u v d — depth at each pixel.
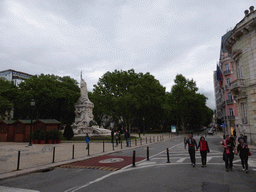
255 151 16.41
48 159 12.38
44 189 6.64
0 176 8.16
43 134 23.48
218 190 6.21
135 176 8.10
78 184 7.13
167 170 9.12
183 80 62.78
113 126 63.69
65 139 27.89
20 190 6.56
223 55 46.72
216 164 10.53
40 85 43.12
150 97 52.41
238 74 23.25
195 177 7.78
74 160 12.05
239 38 22.12
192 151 10.04
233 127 44.22
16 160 11.98
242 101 22.14
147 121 64.44
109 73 58.69
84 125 34.81
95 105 58.25
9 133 26.98
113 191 6.23
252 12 19.36
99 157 13.82
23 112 48.69
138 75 59.47
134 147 20.61
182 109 59.66
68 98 47.09
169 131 66.12
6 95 42.38
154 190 6.23
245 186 6.62
